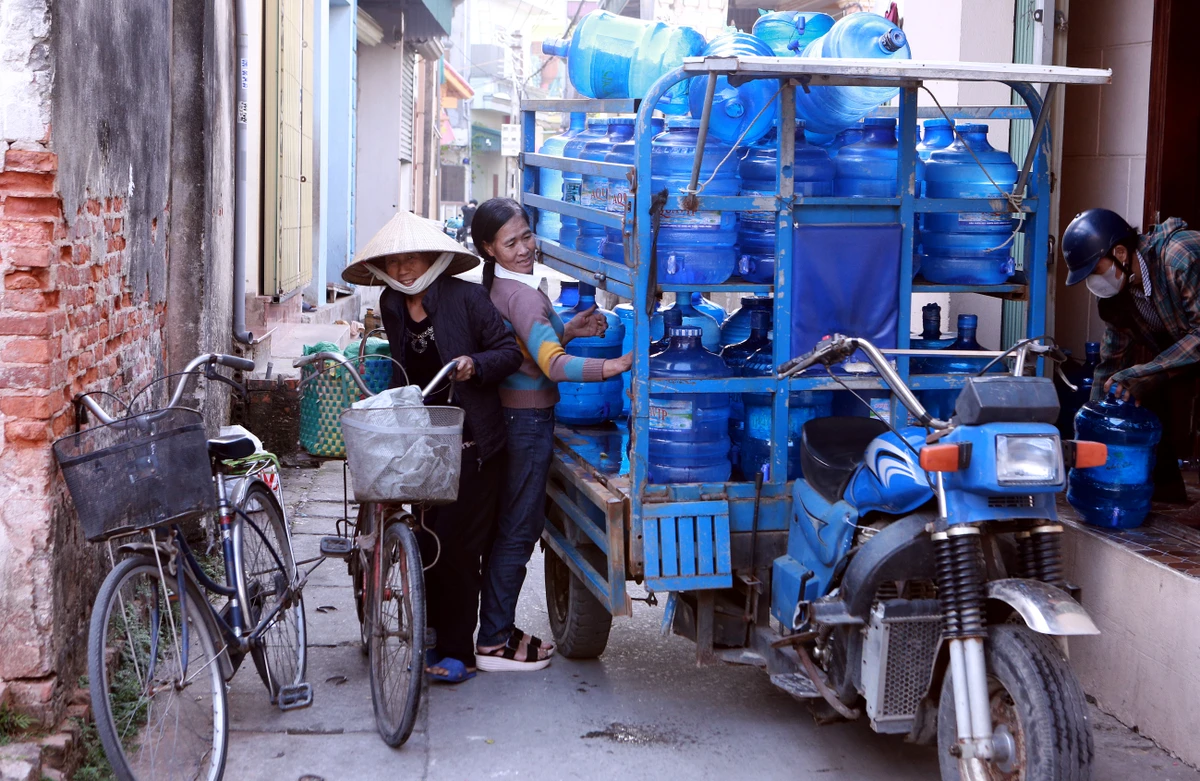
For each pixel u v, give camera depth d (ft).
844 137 14.16
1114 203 19.13
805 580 12.21
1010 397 10.02
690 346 13.20
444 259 14.52
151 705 12.12
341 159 53.83
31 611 11.61
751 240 13.76
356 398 18.98
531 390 14.90
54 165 11.60
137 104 15.98
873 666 11.01
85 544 13.15
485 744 13.12
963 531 10.16
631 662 15.78
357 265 14.76
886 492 11.13
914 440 11.09
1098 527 14.33
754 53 13.80
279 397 27.09
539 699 14.44
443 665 14.85
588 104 15.98
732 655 13.26
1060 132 18.06
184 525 18.75
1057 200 18.22
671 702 14.40
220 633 12.30
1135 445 13.88
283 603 14.05
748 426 13.75
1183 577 12.50
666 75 12.39
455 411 12.76
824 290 13.08
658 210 12.47
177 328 20.53
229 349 27.02
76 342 12.81
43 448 11.61
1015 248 18.25
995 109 16.62
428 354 14.67
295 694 13.92
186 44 20.48
